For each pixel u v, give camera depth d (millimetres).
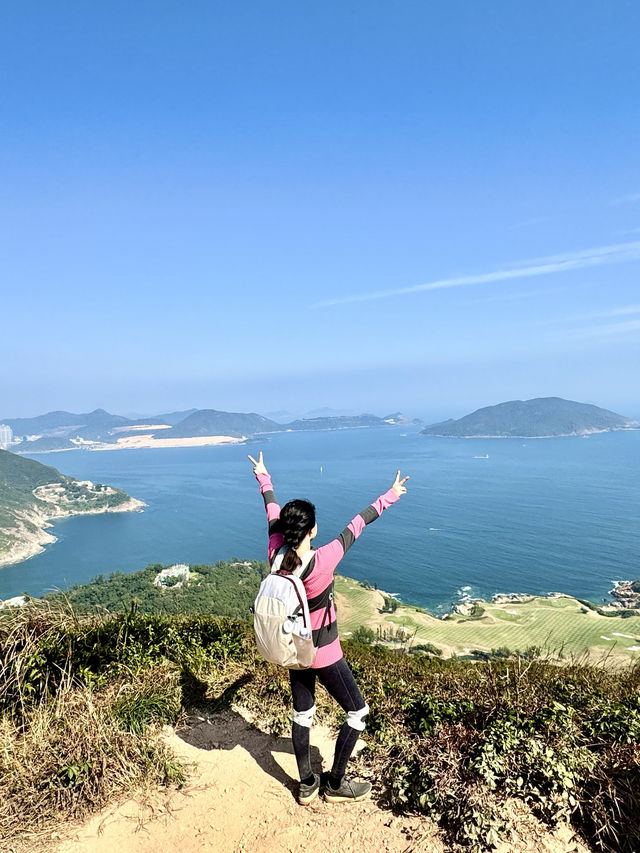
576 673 5754
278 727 4473
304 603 3168
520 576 131125
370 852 3086
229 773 3852
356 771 3877
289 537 3238
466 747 3756
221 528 189500
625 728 3793
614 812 3184
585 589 119500
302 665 3188
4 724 3939
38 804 3340
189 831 3275
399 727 4266
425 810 3396
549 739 3697
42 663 4488
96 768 3592
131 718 4141
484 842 3084
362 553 153375
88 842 3145
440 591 118875
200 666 5359
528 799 3359
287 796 3605
